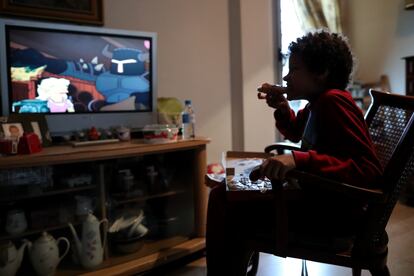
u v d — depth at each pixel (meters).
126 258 1.58
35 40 1.50
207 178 1.41
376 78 3.27
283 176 0.84
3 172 1.36
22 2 1.62
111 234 1.61
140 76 1.79
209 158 2.36
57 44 1.55
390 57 3.14
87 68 1.64
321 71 0.99
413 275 1.54
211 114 2.35
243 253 1.03
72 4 1.75
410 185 2.48
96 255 1.49
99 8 1.83
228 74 2.42
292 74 1.03
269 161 0.86
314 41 0.99
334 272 1.62
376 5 3.21
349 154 0.86
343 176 0.84
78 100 1.63
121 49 1.72
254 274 1.47
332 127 0.88
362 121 0.91
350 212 0.97
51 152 1.33
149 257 1.61
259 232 1.01
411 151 0.86
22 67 1.48
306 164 0.85
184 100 2.20
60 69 1.57
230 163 1.31
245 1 2.34
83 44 1.61
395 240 1.92
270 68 2.53
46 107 1.55
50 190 1.41
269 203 1.05
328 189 0.88
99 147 1.46
